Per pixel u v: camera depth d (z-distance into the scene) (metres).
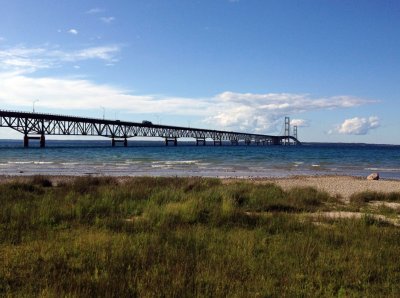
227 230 10.67
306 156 88.75
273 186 22.98
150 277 6.28
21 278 6.23
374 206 18.70
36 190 20.66
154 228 10.45
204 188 21.86
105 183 25.75
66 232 9.76
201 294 5.58
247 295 5.62
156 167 49.50
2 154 79.94
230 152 108.81
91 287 5.83
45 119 116.62
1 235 9.22
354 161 71.69
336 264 7.41
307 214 14.34
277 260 7.56
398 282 6.65
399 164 64.00
